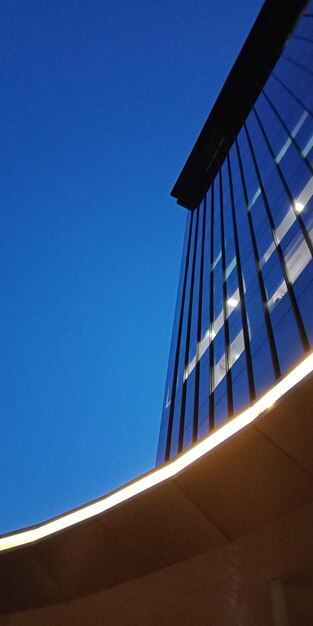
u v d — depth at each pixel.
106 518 13.44
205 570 12.90
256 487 11.46
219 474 11.86
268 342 21.28
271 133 39.16
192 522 12.45
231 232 36.72
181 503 12.48
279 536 11.52
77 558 14.27
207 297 34.53
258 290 25.75
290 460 10.95
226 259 34.59
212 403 24.17
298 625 13.55
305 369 10.46
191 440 24.22
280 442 10.96
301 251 22.95
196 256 44.44
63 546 14.35
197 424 24.59
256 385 20.39
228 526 11.98
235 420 11.67
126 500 13.08
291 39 46.50
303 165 28.45
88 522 13.71
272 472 11.21
